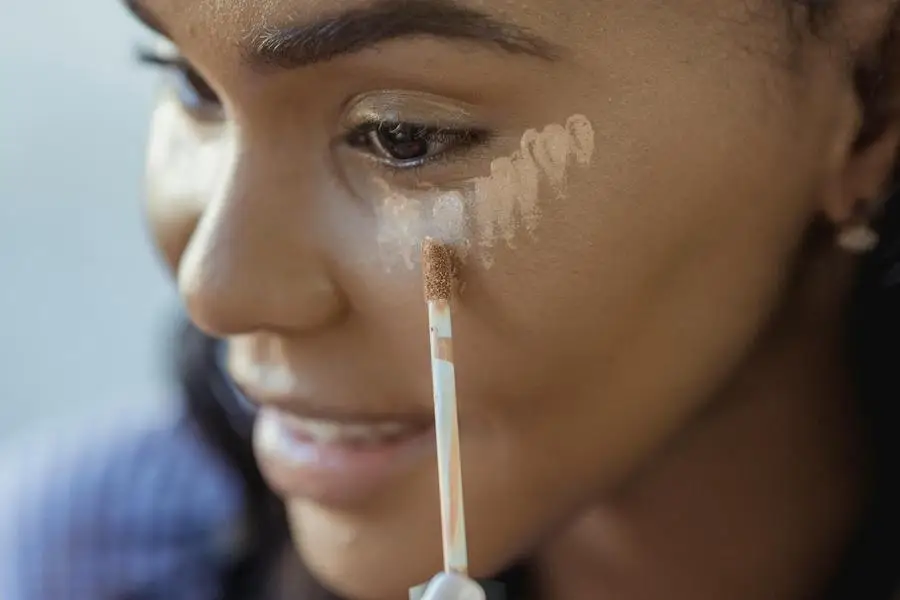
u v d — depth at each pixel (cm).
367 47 28
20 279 65
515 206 29
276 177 30
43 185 64
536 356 30
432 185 30
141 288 67
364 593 33
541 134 29
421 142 30
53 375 67
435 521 33
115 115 64
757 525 37
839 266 35
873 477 38
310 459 33
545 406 31
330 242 30
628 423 32
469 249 30
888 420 38
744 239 31
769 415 36
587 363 31
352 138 30
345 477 33
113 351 68
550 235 30
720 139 30
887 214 34
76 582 47
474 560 32
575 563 39
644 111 29
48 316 66
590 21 28
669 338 31
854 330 37
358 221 30
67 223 65
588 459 32
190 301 30
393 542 33
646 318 31
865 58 31
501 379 31
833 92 31
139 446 50
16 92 63
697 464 36
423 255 30
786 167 31
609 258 30
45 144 64
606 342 31
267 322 31
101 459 50
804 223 32
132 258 67
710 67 29
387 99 29
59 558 48
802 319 35
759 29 30
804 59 30
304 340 31
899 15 31
